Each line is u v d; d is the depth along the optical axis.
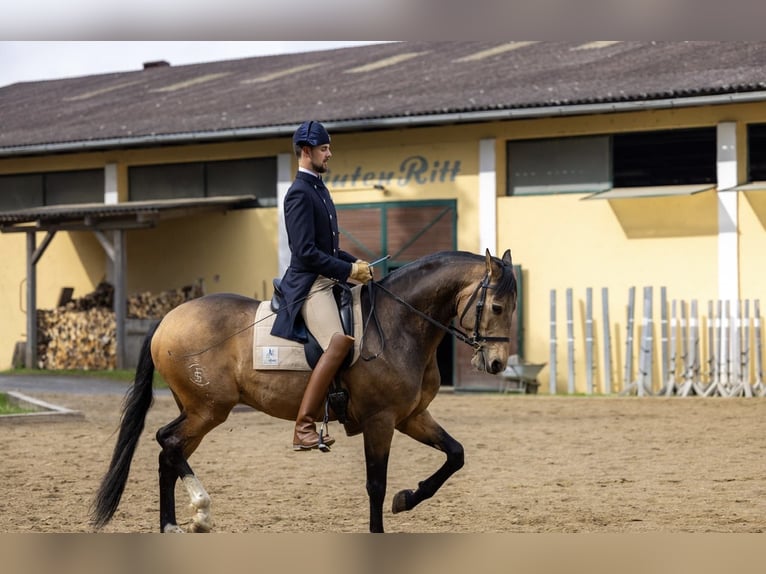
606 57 22.73
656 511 8.58
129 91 32.06
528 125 20.78
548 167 20.84
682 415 15.62
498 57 25.53
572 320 20.06
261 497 9.43
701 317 19.22
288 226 7.48
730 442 12.69
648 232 19.77
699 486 9.76
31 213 23.66
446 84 23.03
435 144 21.70
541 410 16.67
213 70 33.53
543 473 10.56
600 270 20.19
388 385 7.32
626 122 19.81
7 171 27.14
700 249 19.31
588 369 20.02
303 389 7.49
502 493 9.48
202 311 7.84
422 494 7.47
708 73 19.31
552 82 21.16
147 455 12.23
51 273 26.72
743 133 18.98
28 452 12.28
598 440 13.00
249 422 15.36
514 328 20.84
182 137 23.27
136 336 24.20
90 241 26.19
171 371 7.78
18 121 29.41
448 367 22.00
